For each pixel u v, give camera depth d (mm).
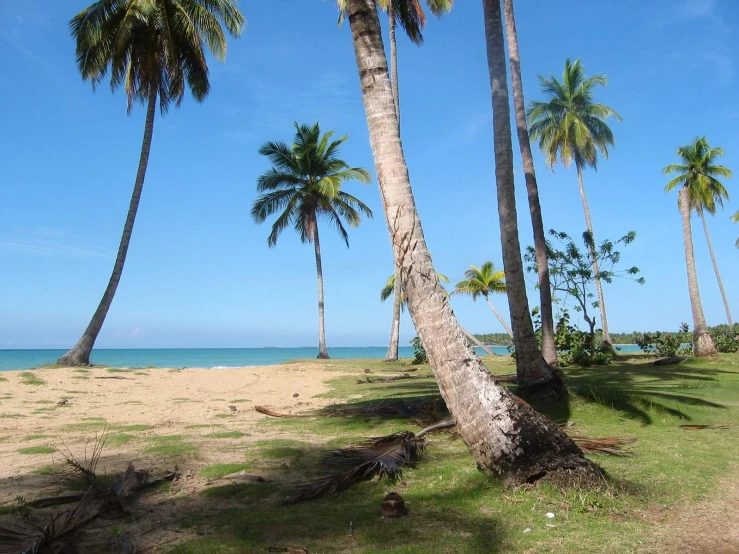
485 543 4215
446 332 5734
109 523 4762
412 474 6156
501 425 5465
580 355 20609
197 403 13180
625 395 10461
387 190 6000
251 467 6496
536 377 10375
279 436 8617
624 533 4434
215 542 4262
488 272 37531
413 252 5832
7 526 4527
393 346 28391
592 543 4234
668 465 6367
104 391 14867
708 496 5414
